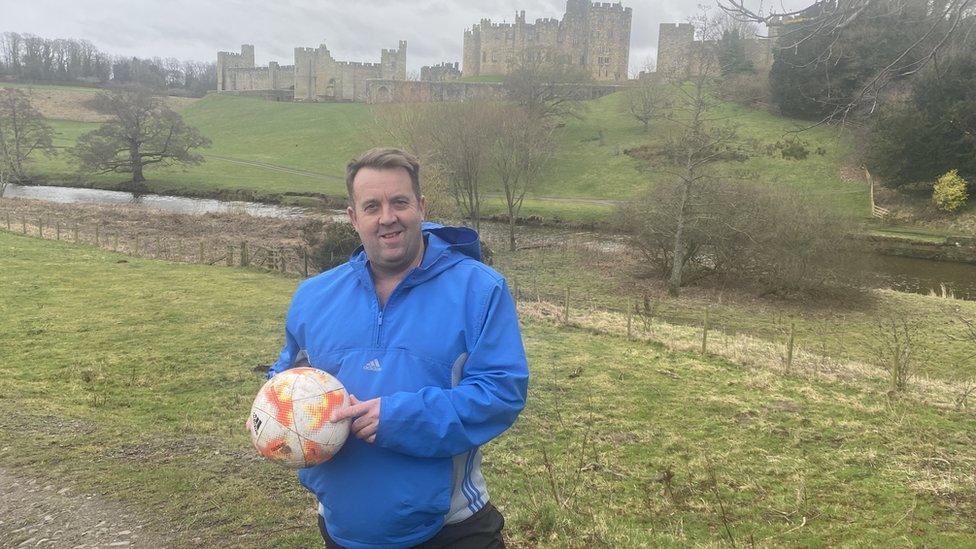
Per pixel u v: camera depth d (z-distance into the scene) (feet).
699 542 16.43
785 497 20.04
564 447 24.89
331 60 348.79
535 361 38.45
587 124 233.55
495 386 7.02
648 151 193.06
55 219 107.96
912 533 17.04
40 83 403.95
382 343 7.36
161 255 77.77
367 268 7.82
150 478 17.51
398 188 7.34
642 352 41.50
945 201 131.23
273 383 7.16
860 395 32.50
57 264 63.67
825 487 20.94
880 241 117.70
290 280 63.52
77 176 187.01
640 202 86.84
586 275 89.30
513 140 115.34
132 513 15.38
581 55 322.14
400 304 7.45
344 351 7.55
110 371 32.30
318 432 6.77
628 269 92.22
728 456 24.06
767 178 161.48
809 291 76.54
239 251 81.15
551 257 101.45
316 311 8.00
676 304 74.54
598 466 22.79
